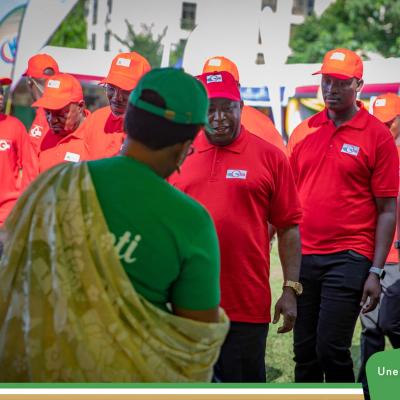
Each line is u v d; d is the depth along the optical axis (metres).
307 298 10.50
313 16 29.84
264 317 8.66
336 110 10.32
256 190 8.51
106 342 4.93
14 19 18.39
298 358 10.76
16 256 5.13
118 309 4.96
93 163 5.23
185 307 5.23
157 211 5.08
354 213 10.20
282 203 8.70
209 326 5.19
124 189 5.09
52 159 11.83
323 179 10.31
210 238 5.23
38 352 4.97
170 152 5.20
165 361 5.09
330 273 10.25
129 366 4.98
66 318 4.91
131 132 5.19
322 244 10.30
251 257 8.54
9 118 12.54
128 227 5.04
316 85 18.98
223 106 8.37
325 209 10.26
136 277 5.07
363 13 30.94
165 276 5.11
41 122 13.65
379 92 18.45
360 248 10.20
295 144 10.60
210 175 8.55
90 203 5.02
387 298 10.88
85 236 4.97
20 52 18.38
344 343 10.25
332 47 30.62
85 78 18.33
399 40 31.06
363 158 10.13
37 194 5.13
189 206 5.18
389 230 10.16
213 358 5.31
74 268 4.96
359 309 10.30
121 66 10.95
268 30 18.78
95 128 11.46
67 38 22.44
